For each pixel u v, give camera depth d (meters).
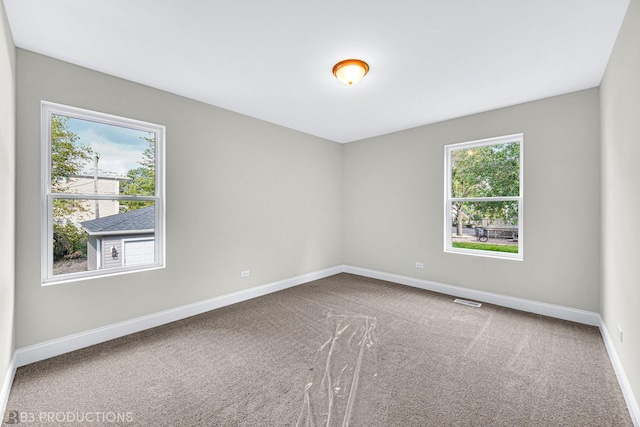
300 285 4.40
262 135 3.95
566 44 2.15
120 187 2.76
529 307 3.26
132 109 2.76
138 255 2.87
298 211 4.48
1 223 1.68
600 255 2.80
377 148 4.77
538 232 3.21
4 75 1.75
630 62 1.75
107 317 2.60
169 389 1.89
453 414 1.65
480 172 3.77
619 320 2.06
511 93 3.04
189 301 3.18
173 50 2.25
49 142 2.37
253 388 1.90
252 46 2.20
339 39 2.11
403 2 1.72
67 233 2.46
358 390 1.87
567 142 3.02
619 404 1.75
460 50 2.24
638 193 1.63
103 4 1.73
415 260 4.32
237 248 3.66
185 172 3.15
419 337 2.63
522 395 1.82
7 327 1.85
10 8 1.74
